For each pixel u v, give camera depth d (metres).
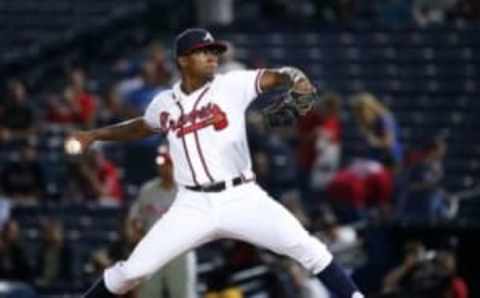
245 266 44.56
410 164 52.25
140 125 27.80
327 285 26.64
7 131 58.38
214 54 26.80
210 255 48.53
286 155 54.28
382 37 63.56
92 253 50.09
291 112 26.27
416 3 66.38
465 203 51.09
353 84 61.78
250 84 26.56
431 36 63.28
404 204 49.50
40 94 65.19
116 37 67.38
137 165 55.91
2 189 55.44
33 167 55.56
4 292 44.81
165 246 26.66
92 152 54.03
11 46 69.50
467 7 65.44
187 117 26.81
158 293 37.38
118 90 58.62
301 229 26.69
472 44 62.88
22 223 54.00
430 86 61.47
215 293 43.16
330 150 53.69
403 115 60.22
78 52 66.94
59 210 53.91
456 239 45.69
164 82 57.12
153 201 37.41
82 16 70.12
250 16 68.81
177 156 26.94
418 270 43.28
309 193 53.09
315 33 64.19
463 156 57.81
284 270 43.53
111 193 54.06
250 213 26.61
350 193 50.34
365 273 46.09
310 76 62.44
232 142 26.64
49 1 70.88
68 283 47.56
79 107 59.09
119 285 26.97
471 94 61.03
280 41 63.91
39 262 49.53
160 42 66.12
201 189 26.72
